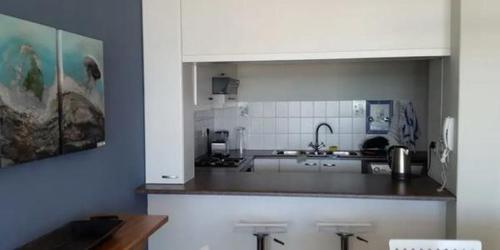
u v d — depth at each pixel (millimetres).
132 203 2949
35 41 1791
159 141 3143
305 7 3021
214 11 3082
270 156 4973
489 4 2625
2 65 1605
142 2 3104
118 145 2727
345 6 2979
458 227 2721
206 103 3896
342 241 2816
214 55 3096
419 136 5152
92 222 1920
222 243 3150
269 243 3117
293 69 5375
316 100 5359
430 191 2855
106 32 2553
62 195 2100
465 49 2660
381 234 2998
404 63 5148
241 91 5473
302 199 3057
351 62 5254
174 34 3096
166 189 2971
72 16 2182
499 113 2658
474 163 2691
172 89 3113
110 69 2605
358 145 5305
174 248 3189
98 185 2465
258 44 3066
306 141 5398
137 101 3037
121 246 1723
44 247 1654
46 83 1863
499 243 2695
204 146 5176
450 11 2867
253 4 3061
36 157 1800
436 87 3195
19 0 1776
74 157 2203
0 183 1689
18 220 1793
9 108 1641
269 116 5449
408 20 2918
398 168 3279
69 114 2033
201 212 3154
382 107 5223
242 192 2896
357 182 3174
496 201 2689
